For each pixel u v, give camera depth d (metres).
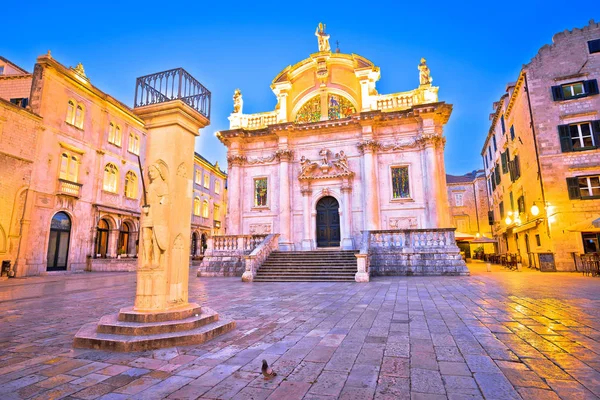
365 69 24.31
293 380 3.88
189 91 7.16
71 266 24.58
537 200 21.34
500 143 30.77
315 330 6.18
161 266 6.10
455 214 43.62
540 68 21.73
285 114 25.97
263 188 25.45
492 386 3.62
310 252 19.75
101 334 5.45
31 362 4.58
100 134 28.02
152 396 3.50
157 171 6.37
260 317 7.42
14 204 21.02
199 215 42.34
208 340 5.55
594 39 21.00
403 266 17.86
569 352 4.71
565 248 19.56
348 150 24.11
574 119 20.58
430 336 5.64
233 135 25.78
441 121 22.83
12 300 10.45
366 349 4.99
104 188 28.19
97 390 3.66
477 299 9.46
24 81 25.12
